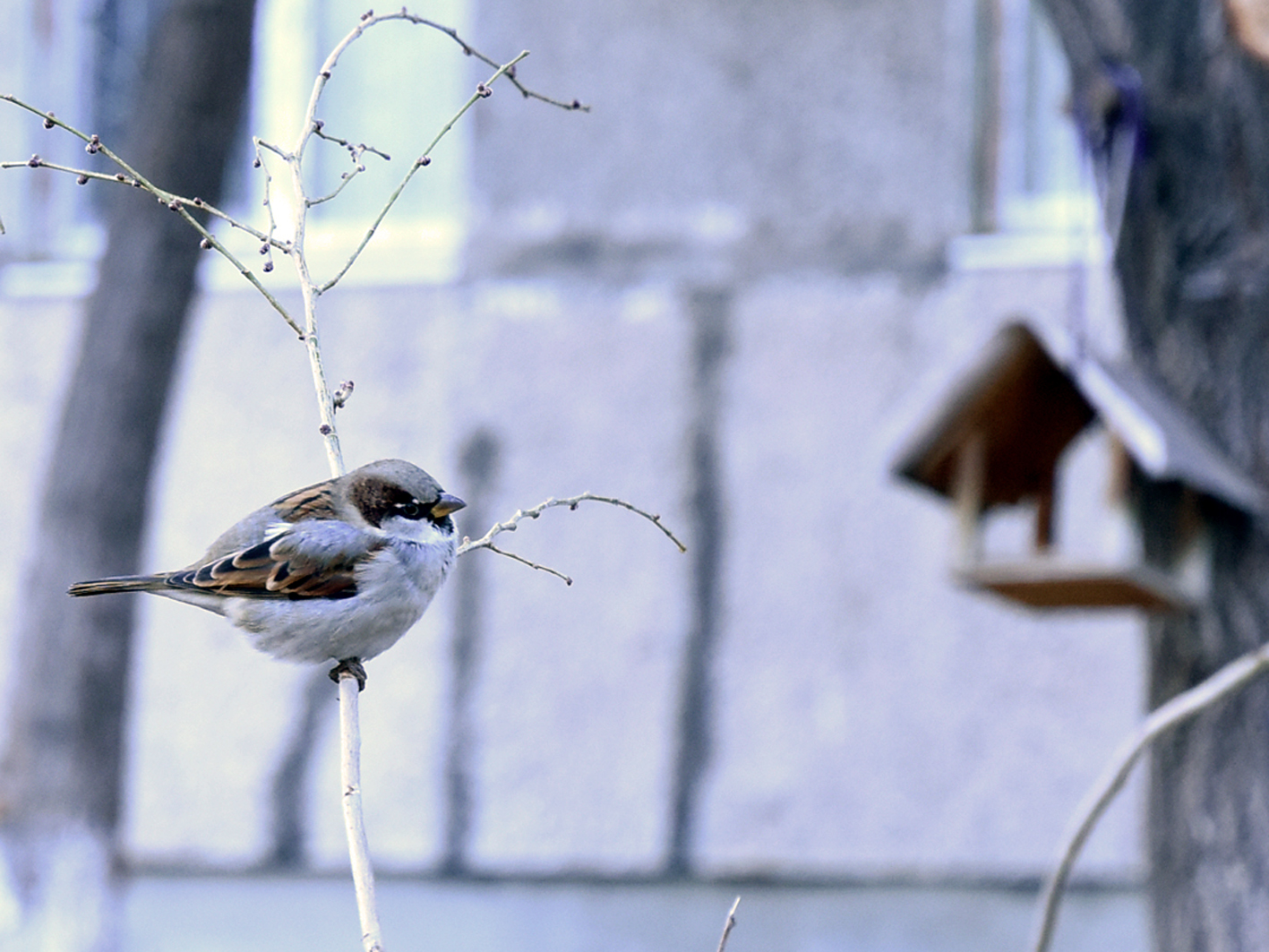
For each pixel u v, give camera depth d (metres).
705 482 13.48
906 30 13.68
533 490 13.66
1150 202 7.98
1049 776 12.70
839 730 13.04
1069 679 12.76
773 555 13.31
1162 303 7.99
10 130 14.74
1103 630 12.76
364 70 14.34
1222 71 7.78
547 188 14.06
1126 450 7.74
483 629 13.55
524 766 13.39
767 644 13.23
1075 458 12.54
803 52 13.82
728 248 13.75
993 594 8.27
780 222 13.71
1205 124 7.82
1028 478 8.73
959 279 13.32
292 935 13.48
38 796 9.56
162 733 13.73
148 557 13.84
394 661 13.61
